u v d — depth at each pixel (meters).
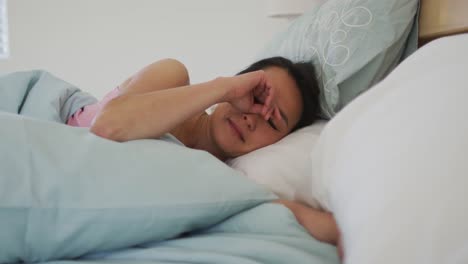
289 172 0.81
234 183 0.63
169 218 0.55
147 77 0.94
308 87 1.02
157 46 2.31
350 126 0.55
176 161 0.62
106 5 2.34
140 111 0.74
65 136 0.59
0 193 0.47
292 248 0.53
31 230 0.49
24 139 0.54
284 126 0.98
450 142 0.36
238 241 0.54
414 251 0.33
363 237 0.37
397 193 0.37
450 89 0.41
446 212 0.33
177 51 2.28
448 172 0.34
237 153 0.95
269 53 1.28
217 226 0.63
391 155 0.41
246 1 2.10
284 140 0.94
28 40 2.46
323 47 1.06
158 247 0.56
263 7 2.07
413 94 0.45
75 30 2.40
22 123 0.57
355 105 0.57
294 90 1.00
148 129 0.73
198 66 2.26
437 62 0.49
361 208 0.40
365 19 1.02
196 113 0.80
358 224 0.39
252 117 0.94
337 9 1.09
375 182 0.40
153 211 0.54
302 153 0.84
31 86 1.19
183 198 0.56
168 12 2.26
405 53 1.07
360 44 1.01
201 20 2.21
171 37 2.28
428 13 1.02
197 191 0.58
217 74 2.24
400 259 0.33
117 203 0.52
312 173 0.64
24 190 0.49
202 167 0.63
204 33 2.22
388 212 0.36
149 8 2.29
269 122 0.96
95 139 0.61
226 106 0.97
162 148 0.65
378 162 0.42
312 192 0.68
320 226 0.61
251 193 0.64
